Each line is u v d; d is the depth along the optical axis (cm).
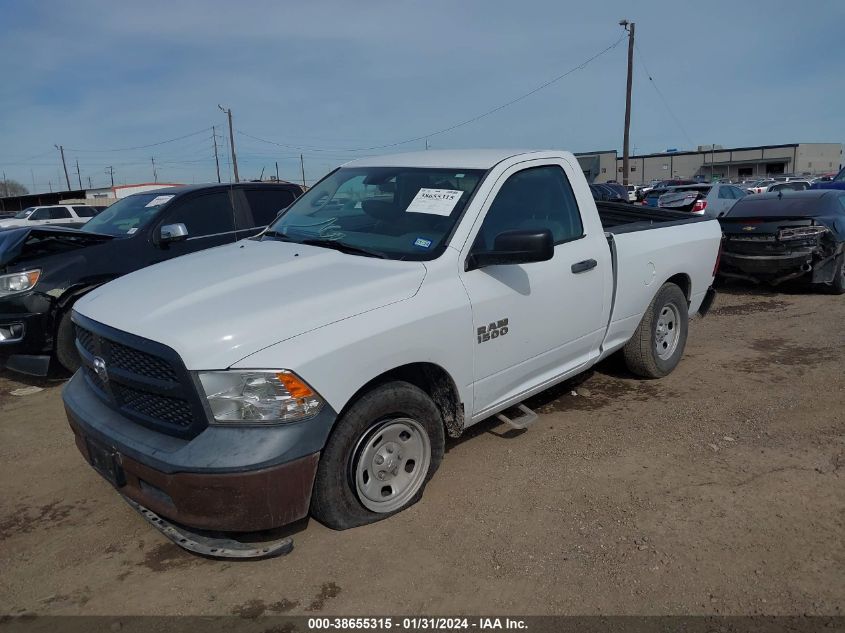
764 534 334
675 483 387
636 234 509
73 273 591
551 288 418
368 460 335
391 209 411
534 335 412
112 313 326
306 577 307
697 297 599
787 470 399
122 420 323
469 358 370
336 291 324
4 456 450
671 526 342
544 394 539
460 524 346
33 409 543
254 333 293
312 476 300
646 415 491
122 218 702
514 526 345
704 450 429
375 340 318
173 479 287
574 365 466
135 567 321
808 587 295
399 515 355
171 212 685
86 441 335
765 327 758
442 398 380
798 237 898
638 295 507
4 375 642
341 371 304
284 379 288
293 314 305
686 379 571
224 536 312
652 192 2748
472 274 373
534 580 303
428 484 388
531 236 346
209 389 284
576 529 341
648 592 294
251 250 403
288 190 799
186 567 319
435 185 407
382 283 337
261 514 292
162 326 299
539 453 428
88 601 296
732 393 533
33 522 364
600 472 401
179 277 357
